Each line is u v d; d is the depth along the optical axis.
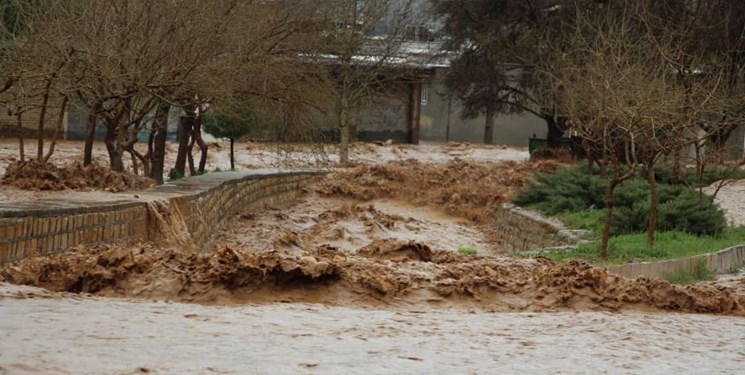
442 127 84.62
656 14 45.00
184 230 25.58
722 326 13.55
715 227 30.36
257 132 47.19
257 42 34.16
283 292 13.62
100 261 13.66
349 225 41.22
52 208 18.06
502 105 64.25
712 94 30.92
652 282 14.95
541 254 26.06
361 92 58.12
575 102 33.53
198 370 8.70
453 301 14.10
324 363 9.44
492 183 51.78
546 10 60.31
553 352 10.86
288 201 48.94
